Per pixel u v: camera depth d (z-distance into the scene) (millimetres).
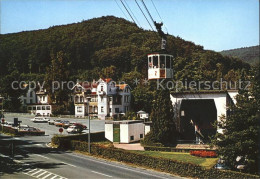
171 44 164250
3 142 45656
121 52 159625
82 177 25766
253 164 26453
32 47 187375
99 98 90625
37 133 54469
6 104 106562
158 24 36094
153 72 44500
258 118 26141
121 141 49969
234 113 27922
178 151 41094
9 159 33188
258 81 27422
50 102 96125
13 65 169000
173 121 44281
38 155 35875
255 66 27812
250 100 27438
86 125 69188
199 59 139000
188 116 52125
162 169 29922
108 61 161750
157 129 43656
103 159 34875
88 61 176250
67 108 98312
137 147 45531
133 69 152375
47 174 26625
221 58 136625
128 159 33062
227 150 26734
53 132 59062
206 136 50125
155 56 44469
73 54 175375
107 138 51156
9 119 80812
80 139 46281
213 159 35719
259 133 25547
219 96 42812
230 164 28031
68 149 40469
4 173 26828
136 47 163000
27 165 30297
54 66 97812
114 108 89812
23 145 43062
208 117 51438
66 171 27922
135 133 51438
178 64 111875
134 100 94750
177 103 45156
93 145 37281
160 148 41969
